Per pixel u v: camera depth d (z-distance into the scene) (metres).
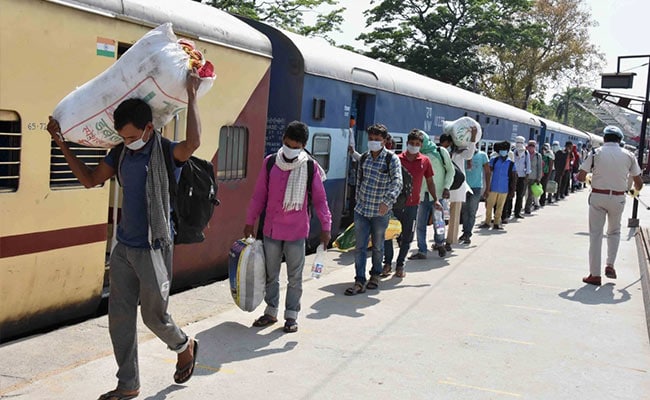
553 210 18.17
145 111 3.60
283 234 5.64
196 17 6.48
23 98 4.70
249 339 5.43
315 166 5.73
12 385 4.15
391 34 39.62
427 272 8.59
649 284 7.90
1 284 4.72
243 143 7.58
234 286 5.69
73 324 5.58
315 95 8.80
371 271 7.52
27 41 4.67
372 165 7.16
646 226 15.48
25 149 4.77
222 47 6.82
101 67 5.29
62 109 3.70
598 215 8.23
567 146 21.62
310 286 7.47
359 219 7.27
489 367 5.07
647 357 5.50
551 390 4.67
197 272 7.13
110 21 5.33
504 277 8.46
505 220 14.53
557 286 8.06
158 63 3.56
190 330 5.57
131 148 3.70
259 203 5.75
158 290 3.81
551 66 48.06
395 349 5.39
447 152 9.30
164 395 4.20
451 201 10.16
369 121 10.68
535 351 5.52
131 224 3.78
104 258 5.64
